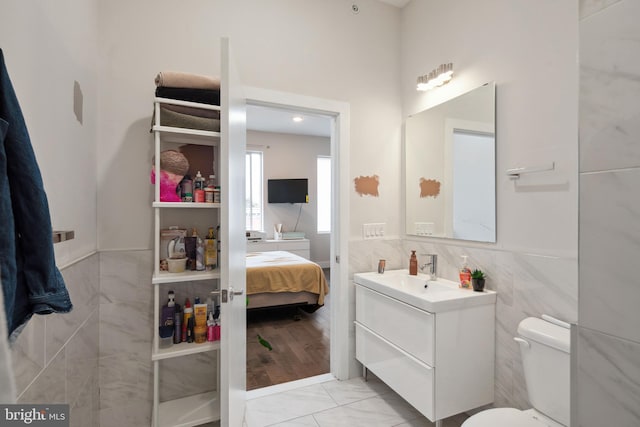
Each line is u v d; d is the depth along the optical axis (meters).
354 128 2.34
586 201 0.80
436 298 1.63
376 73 2.43
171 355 1.49
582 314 0.82
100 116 1.62
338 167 2.30
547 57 1.49
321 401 2.03
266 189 6.30
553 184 1.46
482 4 1.83
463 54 1.96
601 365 0.78
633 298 0.72
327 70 2.24
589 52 0.80
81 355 1.33
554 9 1.46
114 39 1.66
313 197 6.65
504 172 1.70
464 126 1.94
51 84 1.05
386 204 2.46
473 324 1.68
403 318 1.79
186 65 1.81
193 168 1.80
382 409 1.94
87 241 1.44
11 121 0.59
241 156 1.78
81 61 1.36
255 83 2.00
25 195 0.60
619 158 0.74
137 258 1.67
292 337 3.12
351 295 2.32
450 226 2.05
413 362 1.70
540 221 1.51
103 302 1.61
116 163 1.65
